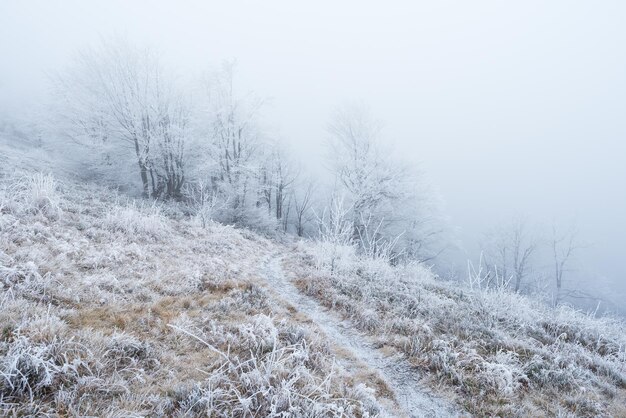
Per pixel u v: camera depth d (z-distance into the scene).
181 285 7.49
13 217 7.70
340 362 5.86
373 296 9.68
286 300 8.70
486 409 5.05
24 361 3.28
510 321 9.20
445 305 9.71
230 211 22.05
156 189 22.62
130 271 7.39
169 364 4.35
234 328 5.77
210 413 3.54
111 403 3.33
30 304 4.57
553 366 6.49
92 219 10.32
